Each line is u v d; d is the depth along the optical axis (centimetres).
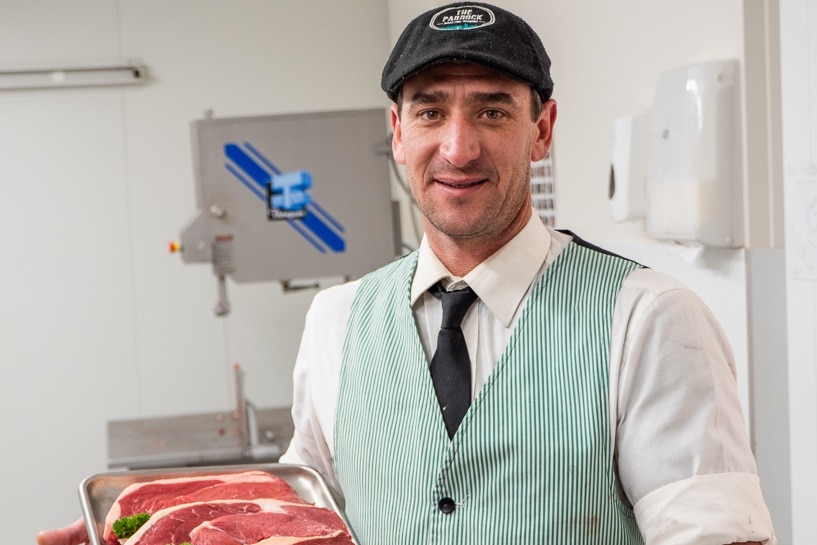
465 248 130
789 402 183
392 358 134
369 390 135
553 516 120
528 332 126
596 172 281
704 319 123
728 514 112
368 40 469
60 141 452
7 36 448
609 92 268
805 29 170
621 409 121
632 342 121
